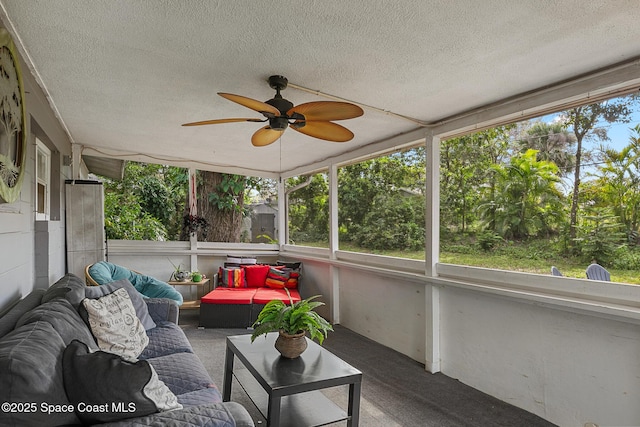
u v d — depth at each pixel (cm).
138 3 160
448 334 317
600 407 217
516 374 263
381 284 398
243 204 636
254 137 265
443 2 157
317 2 158
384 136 378
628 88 211
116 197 582
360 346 388
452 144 326
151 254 544
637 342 202
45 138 304
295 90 258
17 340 123
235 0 157
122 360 128
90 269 338
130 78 243
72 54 209
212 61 217
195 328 443
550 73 227
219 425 119
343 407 257
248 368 217
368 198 430
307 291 539
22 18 172
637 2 155
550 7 159
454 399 272
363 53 204
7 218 192
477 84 245
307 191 561
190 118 332
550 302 234
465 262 310
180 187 595
